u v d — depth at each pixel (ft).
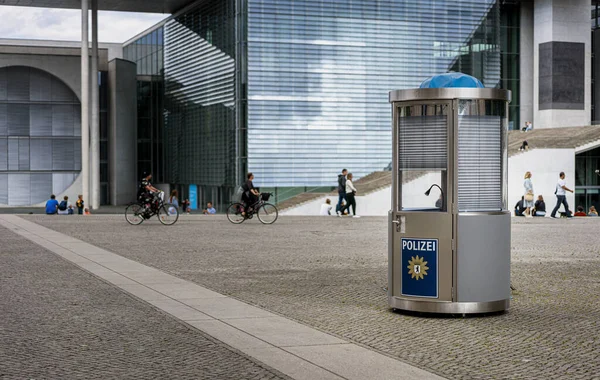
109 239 66.69
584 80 193.67
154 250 57.16
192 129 180.14
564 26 191.42
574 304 33.88
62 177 201.87
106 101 205.98
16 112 198.70
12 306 33.22
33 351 24.86
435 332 28.04
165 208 86.58
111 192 204.95
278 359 23.79
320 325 29.30
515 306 33.50
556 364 23.21
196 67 177.37
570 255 53.72
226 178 163.53
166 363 23.29
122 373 22.15
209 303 34.09
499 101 31.48
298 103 160.25
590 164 161.89
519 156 142.10
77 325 29.07
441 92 30.96
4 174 198.18
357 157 164.66
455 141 30.83
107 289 38.14
